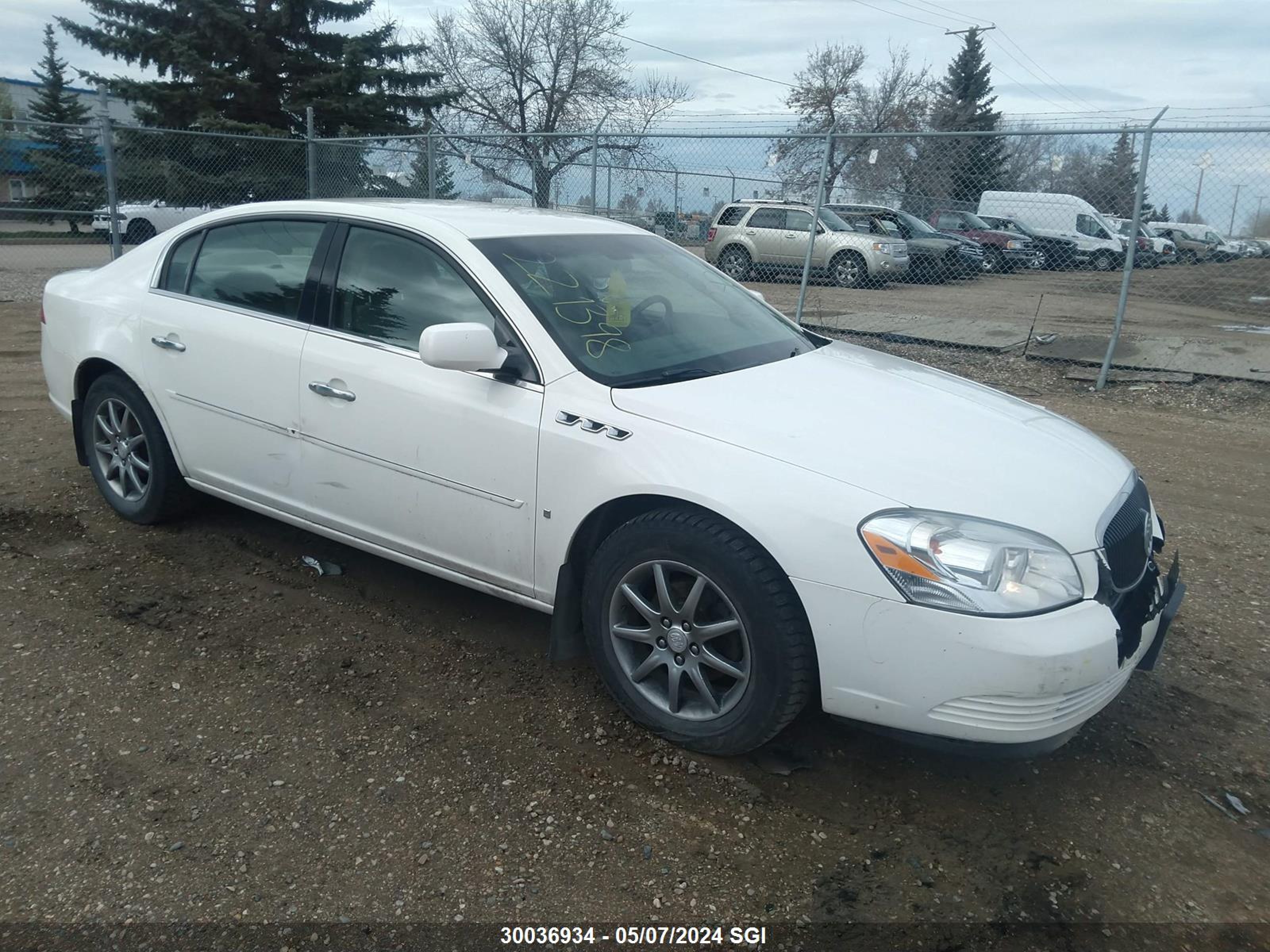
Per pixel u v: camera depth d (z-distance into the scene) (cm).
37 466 550
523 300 337
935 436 304
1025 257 1381
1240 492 607
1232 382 903
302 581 419
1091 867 266
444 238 357
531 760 302
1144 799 297
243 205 426
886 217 1441
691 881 254
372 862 256
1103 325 1176
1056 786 302
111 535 456
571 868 257
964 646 254
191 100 2462
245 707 324
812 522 269
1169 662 382
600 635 317
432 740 311
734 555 280
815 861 263
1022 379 942
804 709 309
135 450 460
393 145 1315
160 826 266
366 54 2620
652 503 304
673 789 291
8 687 327
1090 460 318
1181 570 476
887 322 1177
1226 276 1065
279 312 392
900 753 315
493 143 1245
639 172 1205
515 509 325
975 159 1086
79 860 252
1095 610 265
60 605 386
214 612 388
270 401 387
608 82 3700
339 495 374
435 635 379
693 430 296
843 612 265
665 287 394
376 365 355
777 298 1366
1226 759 319
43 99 3953
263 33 2525
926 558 258
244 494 412
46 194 1566
